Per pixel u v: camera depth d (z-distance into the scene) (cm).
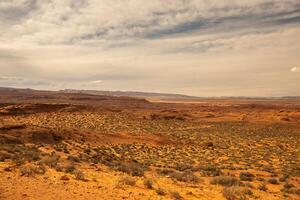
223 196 1516
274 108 14925
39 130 4150
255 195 1647
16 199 1131
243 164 3409
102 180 1645
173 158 3681
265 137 6906
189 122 10181
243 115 11712
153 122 9656
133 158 3431
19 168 1744
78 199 1188
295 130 8381
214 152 4538
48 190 1284
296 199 1695
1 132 3878
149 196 1331
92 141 4553
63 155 2942
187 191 1539
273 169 3056
